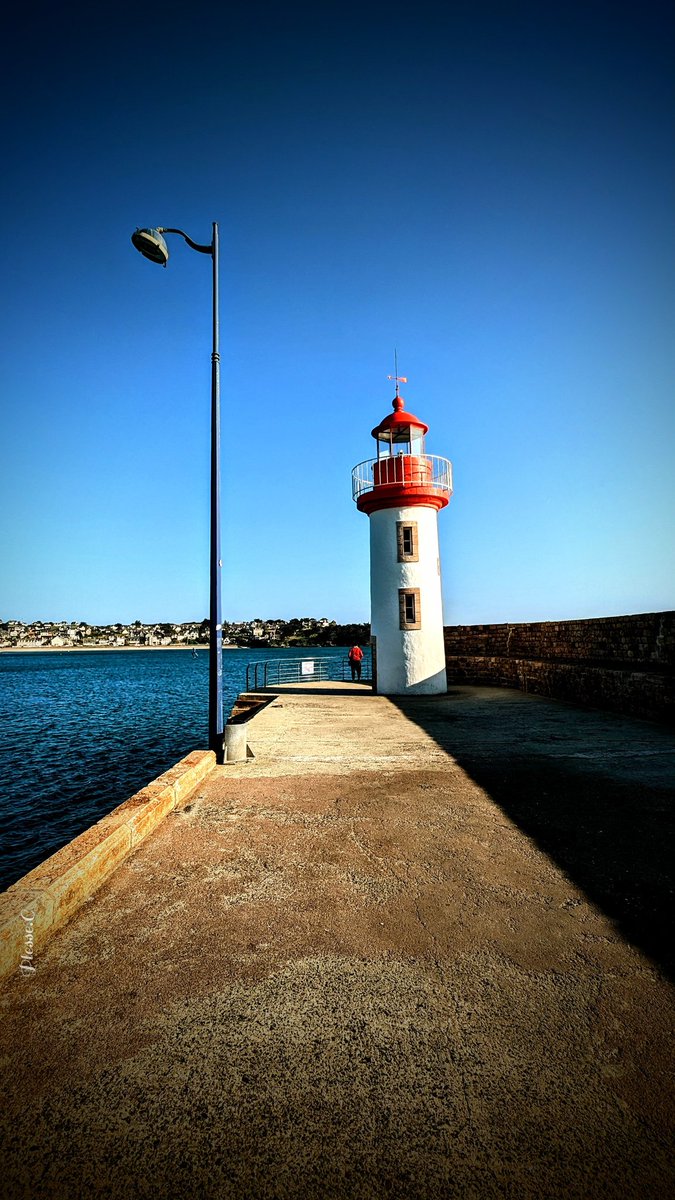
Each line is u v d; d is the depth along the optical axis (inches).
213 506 352.8
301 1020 113.8
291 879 178.7
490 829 221.8
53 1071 100.8
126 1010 117.3
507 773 306.2
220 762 336.5
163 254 341.7
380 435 794.2
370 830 221.5
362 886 173.6
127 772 714.8
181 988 124.6
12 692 1873.8
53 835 502.6
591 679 567.5
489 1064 101.5
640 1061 101.9
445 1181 80.0
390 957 135.6
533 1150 84.5
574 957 135.0
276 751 368.5
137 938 145.3
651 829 220.5
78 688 2050.9
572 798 260.5
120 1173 81.4
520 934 145.6
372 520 775.7
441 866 187.6
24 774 703.7
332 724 483.5
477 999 119.8
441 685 737.0
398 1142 86.3
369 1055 104.1
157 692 1867.6
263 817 237.8
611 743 383.6
